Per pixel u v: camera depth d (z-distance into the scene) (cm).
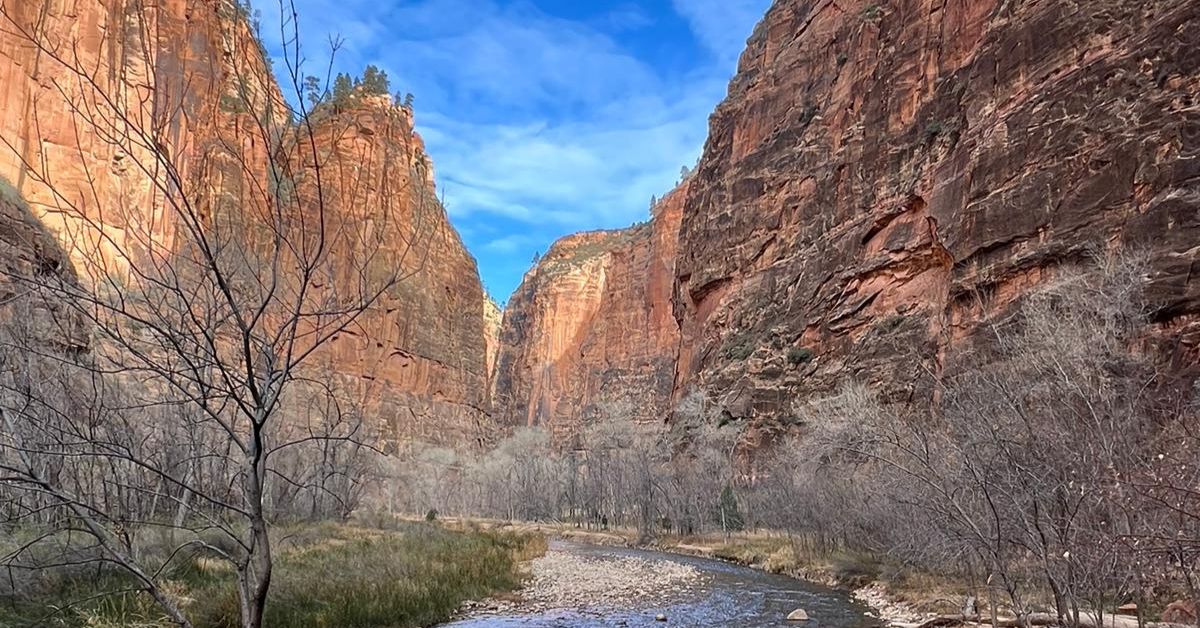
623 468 5591
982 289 3272
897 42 4819
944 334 3469
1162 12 2817
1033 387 1116
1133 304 2228
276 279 468
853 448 1845
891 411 3048
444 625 1530
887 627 1466
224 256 465
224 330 518
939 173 3900
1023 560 1111
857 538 2394
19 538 985
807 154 5547
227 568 1452
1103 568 796
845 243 4716
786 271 5359
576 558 3109
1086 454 816
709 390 5609
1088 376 1112
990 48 3756
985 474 887
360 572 1752
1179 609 1035
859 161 4822
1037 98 3278
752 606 1808
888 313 4122
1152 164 2580
